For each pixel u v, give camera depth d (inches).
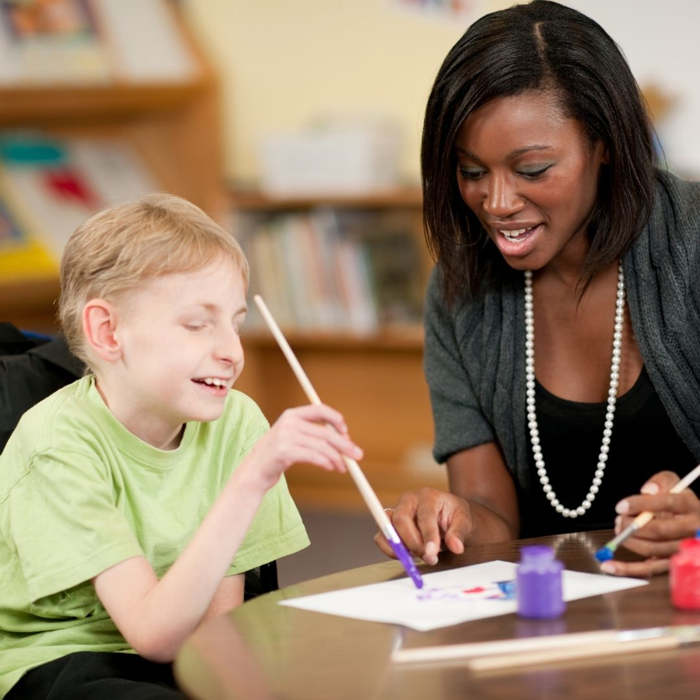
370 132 205.9
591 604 65.9
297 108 223.1
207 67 216.5
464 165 85.2
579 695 53.8
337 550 187.2
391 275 208.8
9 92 184.9
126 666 75.5
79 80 198.4
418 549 78.2
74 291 80.0
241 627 65.9
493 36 83.3
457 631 62.6
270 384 225.0
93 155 211.0
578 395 94.5
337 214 209.5
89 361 80.8
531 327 95.3
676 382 90.3
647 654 58.1
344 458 72.7
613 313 93.4
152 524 79.5
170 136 217.6
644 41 192.5
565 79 82.7
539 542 81.1
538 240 85.2
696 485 93.7
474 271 95.3
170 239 77.2
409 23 213.5
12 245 192.4
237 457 84.5
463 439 98.3
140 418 79.7
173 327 77.0
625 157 85.5
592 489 95.1
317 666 59.1
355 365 221.0
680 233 90.6
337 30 219.1
